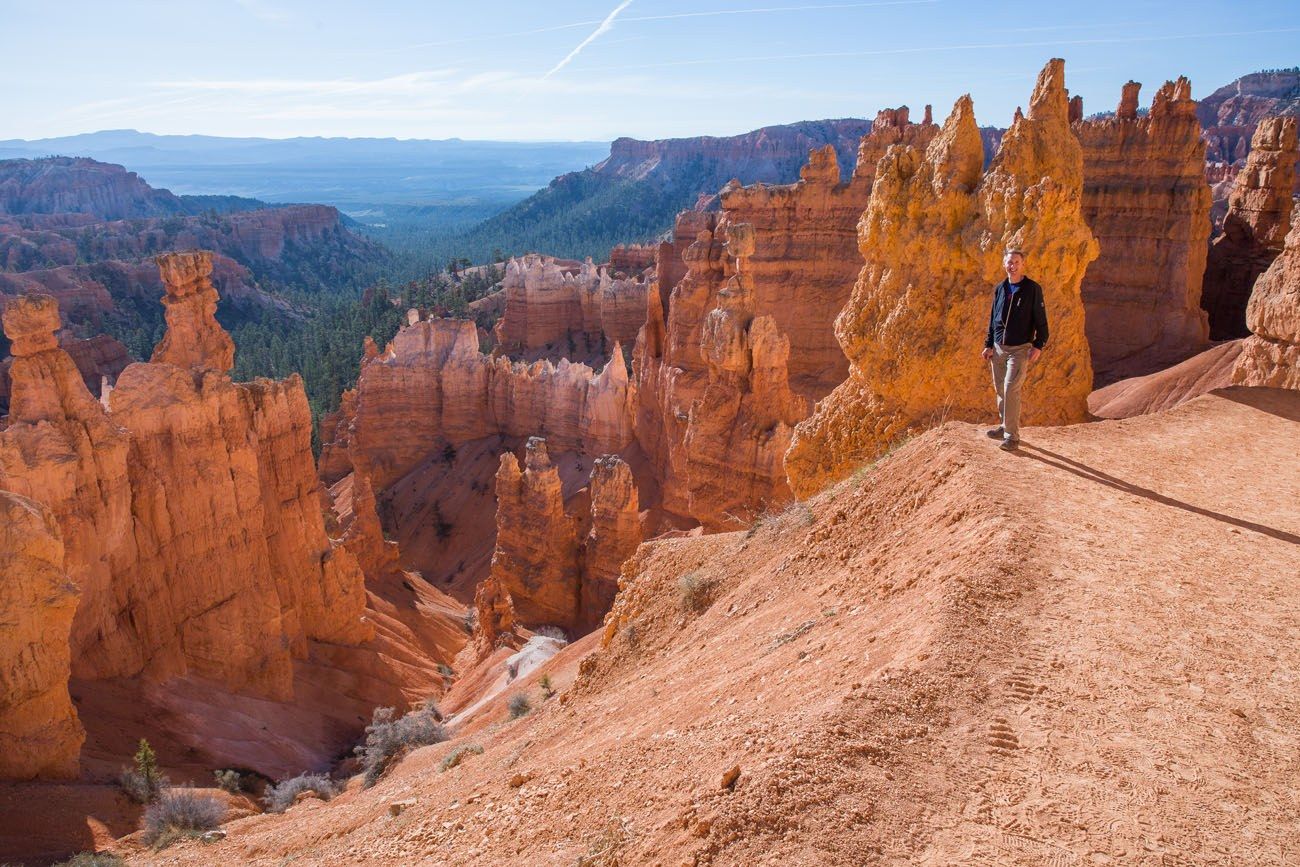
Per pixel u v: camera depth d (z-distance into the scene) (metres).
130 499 31.23
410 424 82.06
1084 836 6.71
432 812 14.61
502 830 11.18
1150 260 60.00
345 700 39.28
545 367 78.44
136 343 142.88
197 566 33.94
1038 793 7.16
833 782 7.30
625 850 8.02
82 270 165.25
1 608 23.36
